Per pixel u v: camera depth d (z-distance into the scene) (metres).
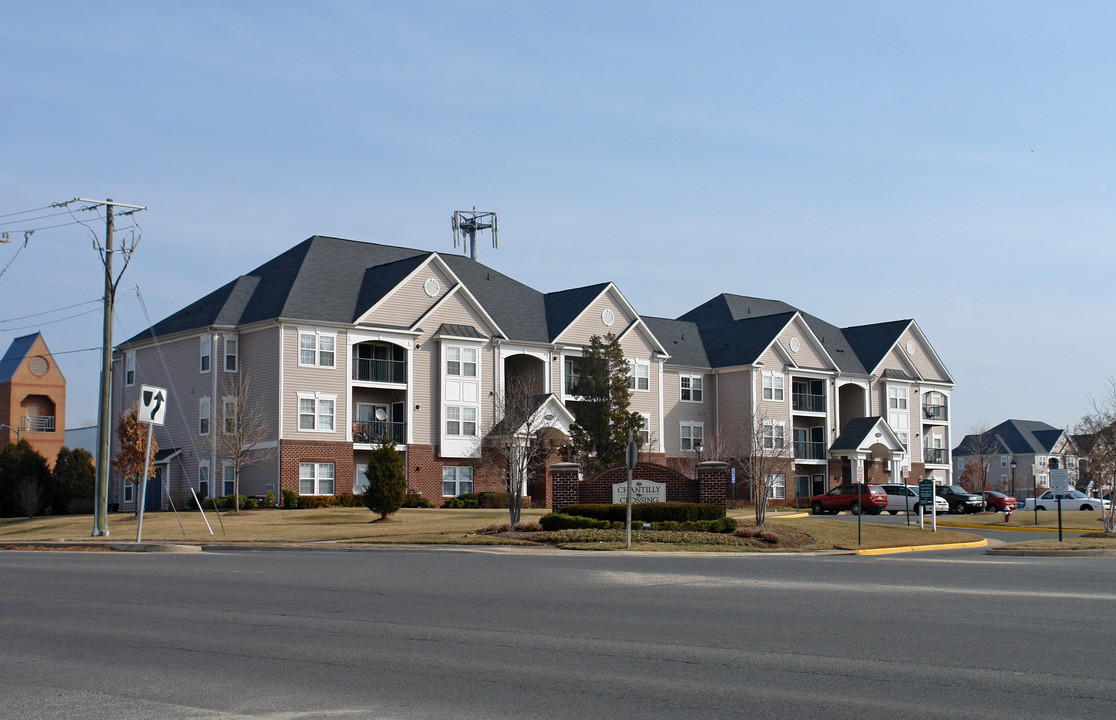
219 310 52.03
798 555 29.52
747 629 12.89
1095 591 17.61
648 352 64.38
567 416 56.06
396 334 53.53
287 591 16.72
